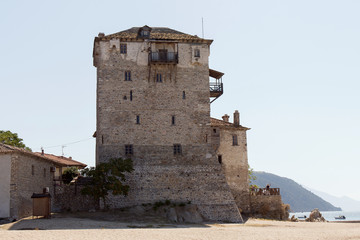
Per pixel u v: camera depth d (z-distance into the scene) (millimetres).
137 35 57594
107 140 53594
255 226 48594
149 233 35156
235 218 53594
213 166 55438
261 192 63406
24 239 29125
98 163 53406
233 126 63750
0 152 44594
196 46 58094
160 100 55844
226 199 54344
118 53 56000
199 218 52062
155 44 57000
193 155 55281
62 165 60750
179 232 36938
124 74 55656
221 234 37125
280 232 40344
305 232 40781
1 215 43750
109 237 32031
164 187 53469
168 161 54438
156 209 51125
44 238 29969
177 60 56375
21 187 45688
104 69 55281
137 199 52562
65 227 37594
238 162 63156
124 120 54500
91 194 49281
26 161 47500
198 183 54375
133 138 54250
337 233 40500
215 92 60812
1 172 44625
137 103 55219
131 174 53094
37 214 44562
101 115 54031
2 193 44219
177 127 55594
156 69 56281
